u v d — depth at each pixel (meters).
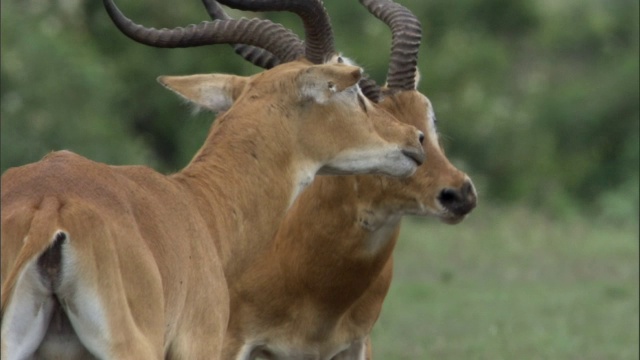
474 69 99.88
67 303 20.72
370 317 32.75
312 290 31.41
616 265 63.28
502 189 95.38
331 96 26.06
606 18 127.12
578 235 72.88
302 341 31.91
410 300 52.91
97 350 20.88
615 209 86.62
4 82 70.06
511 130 96.94
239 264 25.81
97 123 72.19
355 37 90.25
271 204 25.94
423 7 104.75
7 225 20.62
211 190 25.28
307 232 31.11
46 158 22.78
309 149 26.28
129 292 21.39
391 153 26.81
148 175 24.03
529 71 122.00
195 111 28.83
